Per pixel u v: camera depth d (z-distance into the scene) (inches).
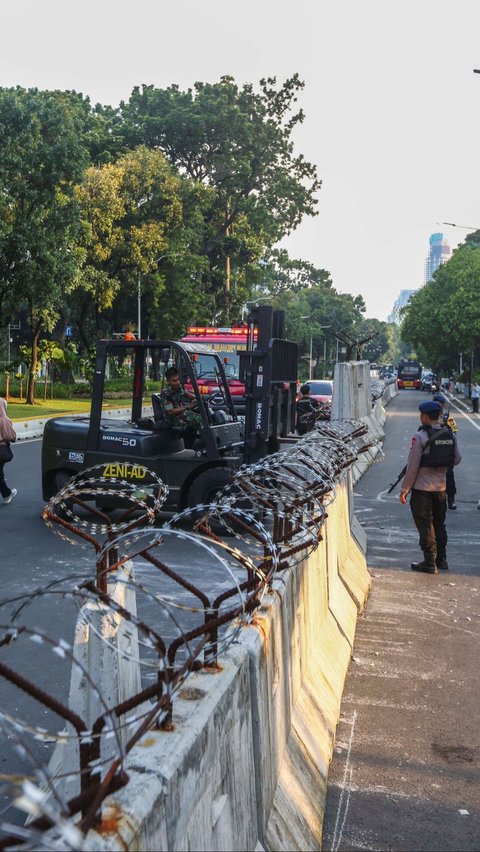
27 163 1467.8
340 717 241.9
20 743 84.5
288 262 3169.3
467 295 3002.0
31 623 316.8
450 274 3356.3
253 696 150.3
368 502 645.3
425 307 3366.1
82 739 93.4
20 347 1959.9
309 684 228.1
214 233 2714.1
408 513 599.8
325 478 298.5
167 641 297.6
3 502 591.8
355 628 325.4
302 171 2677.2
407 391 4010.8
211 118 2527.1
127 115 2667.3
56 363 2140.7
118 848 88.6
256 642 154.6
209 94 2578.7
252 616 163.3
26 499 609.3
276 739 171.0
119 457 503.8
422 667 285.3
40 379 2657.5
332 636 281.0
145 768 103.7
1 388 2074.3
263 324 526.0
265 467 253.8
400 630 326.3
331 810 190.1
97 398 506.3
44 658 283.1
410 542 500.1
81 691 156.8
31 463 849.5
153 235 2162.9
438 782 205.3
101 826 91.4
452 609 356.5
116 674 160.4
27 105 1459.2
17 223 1519.4
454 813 191.2
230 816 129.3
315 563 260.5
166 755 107.3
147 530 138.6
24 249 1512.1
